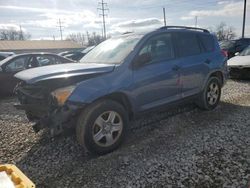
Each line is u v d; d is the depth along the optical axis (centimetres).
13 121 588
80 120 379
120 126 412
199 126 501
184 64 518
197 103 593
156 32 487
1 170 269
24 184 242
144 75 443
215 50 615
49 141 459
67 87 375
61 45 6075
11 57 893
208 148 403
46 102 385
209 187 304
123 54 445
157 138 452
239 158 367
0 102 818
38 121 385
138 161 373
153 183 318
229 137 442
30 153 418
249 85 908
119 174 342
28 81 385
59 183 330
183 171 340
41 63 911
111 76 407
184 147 410
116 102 408
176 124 515
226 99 707
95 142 386
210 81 593
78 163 378
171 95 497
